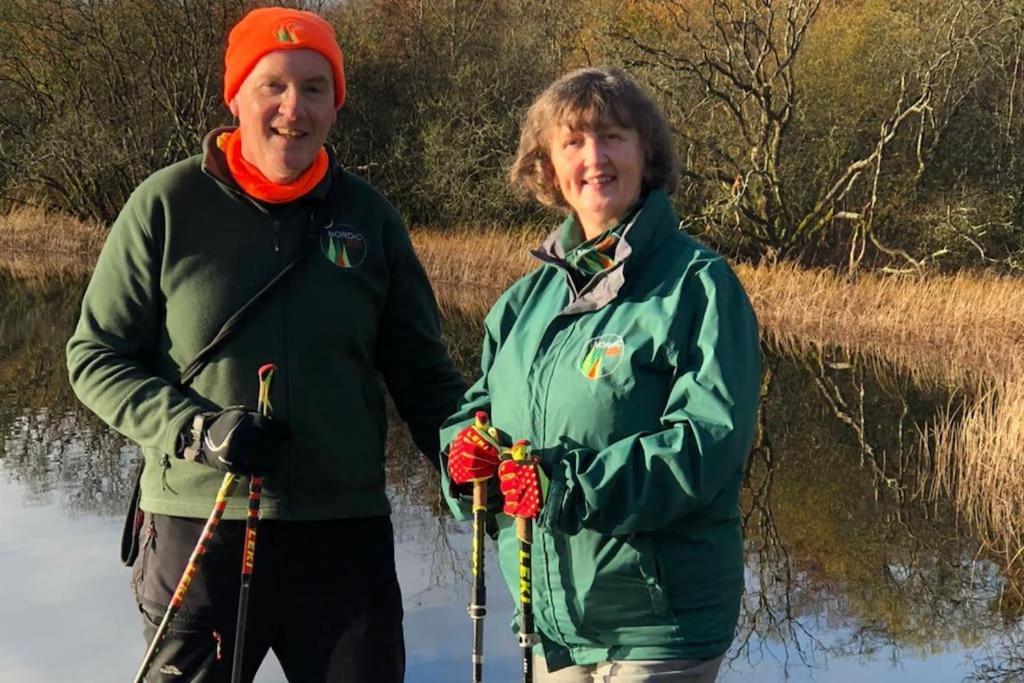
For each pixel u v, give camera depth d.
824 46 19.33
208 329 2.67
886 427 9.09
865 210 17.75
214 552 2.65
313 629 2.76
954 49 17.56
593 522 2.22
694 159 19.39
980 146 18.94
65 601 4.93
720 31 18.67
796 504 7.03
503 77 22.06
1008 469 7.27
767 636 5.04
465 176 21.50
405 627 4.77
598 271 2.43
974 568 5.87
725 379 2.21
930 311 13.43
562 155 2.48
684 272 2.31
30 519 6.09
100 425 8.36
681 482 2.17
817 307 14.31
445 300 15.66
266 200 2.70
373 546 2.82
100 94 23.33
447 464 2.66
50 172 23.23
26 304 14.85
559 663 2.46
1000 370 11.42
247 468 2.50
